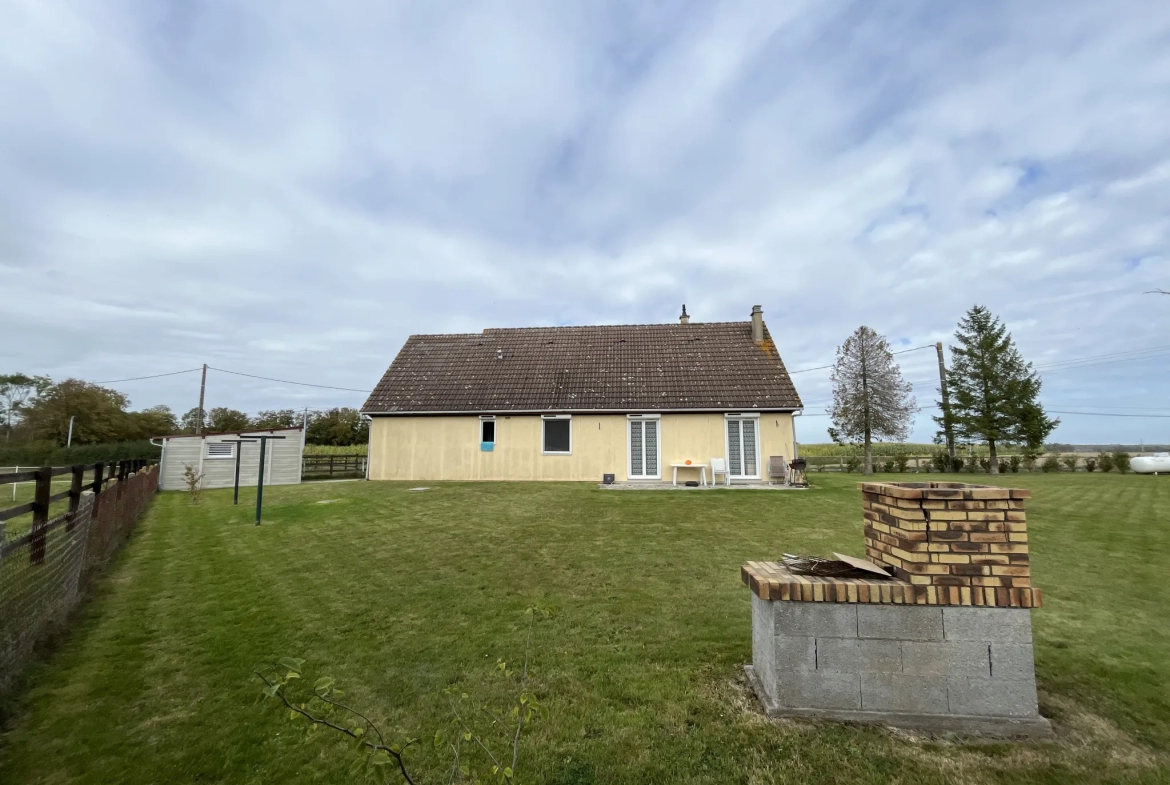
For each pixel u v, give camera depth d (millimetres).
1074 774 2775
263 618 5426
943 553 3342
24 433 42156
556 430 20531
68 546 5473
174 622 5336
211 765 3010
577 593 6152
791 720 3336
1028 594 3262
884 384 29672
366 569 7328
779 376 20312
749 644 4617
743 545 8602
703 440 19484
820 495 14883
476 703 3631
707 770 2859
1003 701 3229
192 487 15383
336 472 26562
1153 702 3564
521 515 11586
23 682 4016
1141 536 9430
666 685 3867
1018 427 28109
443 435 21156
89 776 2912
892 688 3312
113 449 36219
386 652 4543
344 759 3059
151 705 3705
